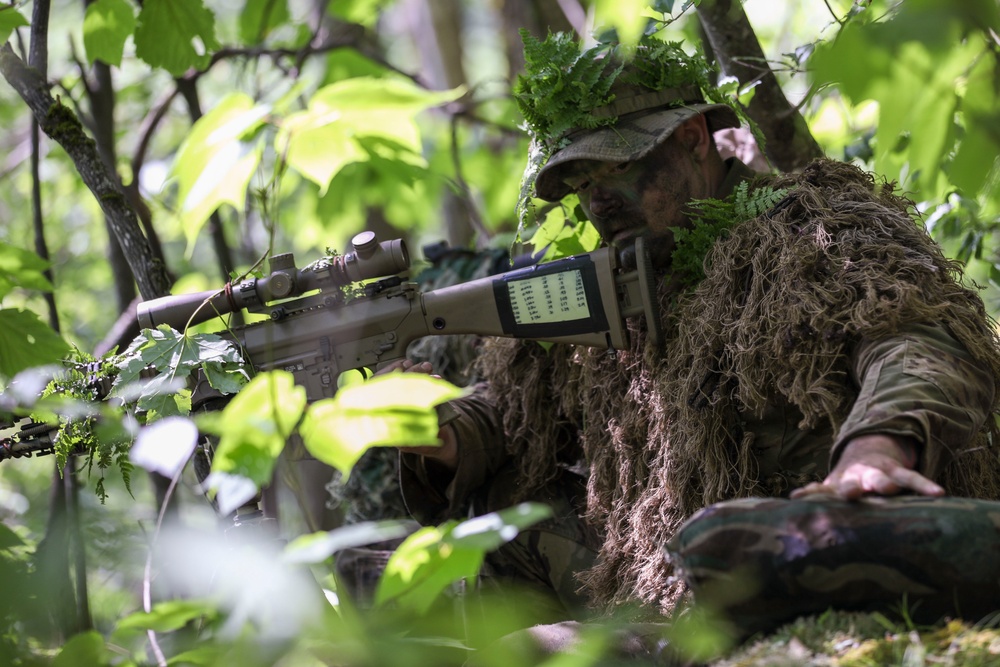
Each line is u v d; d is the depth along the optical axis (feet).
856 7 14.16
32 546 13.19
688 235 13.53
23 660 9.41
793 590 8.50
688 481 12.85
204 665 8.25
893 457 9.32
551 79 13.83
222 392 12.98
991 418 12.39
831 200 12.62
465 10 44.83
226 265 20.92
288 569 7.40
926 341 10.73
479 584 14.64
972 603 8.32
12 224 29.27
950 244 17.95
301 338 13.93
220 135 8.26
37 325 12.23
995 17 8.50
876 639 8.18
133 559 9.63
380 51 29.86
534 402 15.12
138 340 13.35
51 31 28.32
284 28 26.81
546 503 14.96
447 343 18.90
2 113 28.81
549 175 14.30
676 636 9.96
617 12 12.07
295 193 30.83
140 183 20.65
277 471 12.35
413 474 15.08
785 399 12.48
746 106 16.43
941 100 9.39
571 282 13.51
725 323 12.59
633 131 13.60
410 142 8.82
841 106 21.12
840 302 11.54
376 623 7.98
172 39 15.48
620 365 14.11
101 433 9.78
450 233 31.45
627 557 13.48
